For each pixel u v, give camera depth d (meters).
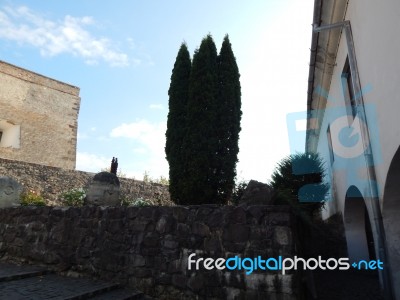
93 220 5.22
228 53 6.51
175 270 4.23
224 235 3.99
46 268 5.32
